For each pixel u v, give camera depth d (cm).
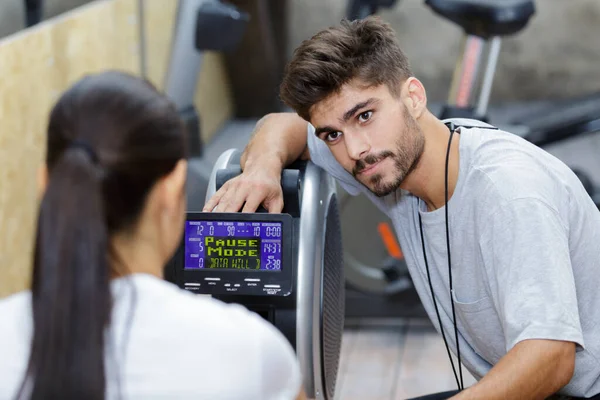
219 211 156
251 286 148
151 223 97
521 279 138
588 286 159
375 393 312
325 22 613
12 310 97
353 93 146
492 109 620
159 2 458
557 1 612
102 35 389
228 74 583
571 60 621
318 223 160
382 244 338
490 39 347
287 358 97
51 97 337
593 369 161
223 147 544
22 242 316
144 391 90
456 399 129
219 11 359
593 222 157
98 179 90
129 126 92
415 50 626
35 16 327
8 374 93
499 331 161
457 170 154
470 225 152
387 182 152
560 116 411
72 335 86
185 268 150
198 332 93
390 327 365
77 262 87
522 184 144
